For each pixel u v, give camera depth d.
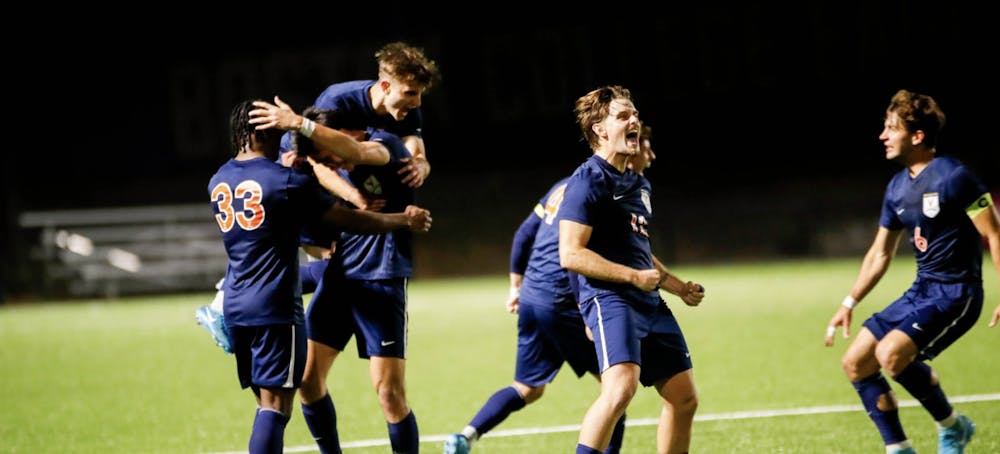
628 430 24.19
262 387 16.95
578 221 16.42
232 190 16.80
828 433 22.69
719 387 29.14
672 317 17.52
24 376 36.38
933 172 18.55
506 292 63.75
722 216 81.62
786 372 31.06
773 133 84.50
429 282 78.88
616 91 16.80
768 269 71.00
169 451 23.66
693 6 84.12
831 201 81.62
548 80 87.06
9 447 24.55
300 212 16.75
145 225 86.12
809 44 82.69
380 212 19.05
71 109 89.00
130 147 89.12
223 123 88.19
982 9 78.75
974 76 79.81
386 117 19.42
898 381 18.75
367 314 18.97
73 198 89.31
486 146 88.50
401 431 19.16
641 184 17.09
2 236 84.06
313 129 16.70
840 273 64.31
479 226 87.06
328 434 19.30
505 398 20.09
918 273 19.06
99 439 25.22
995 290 48.47
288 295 16.75
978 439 21.28
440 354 38.50
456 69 88.31
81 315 61.31
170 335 47.69
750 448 21.61
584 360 19.69
